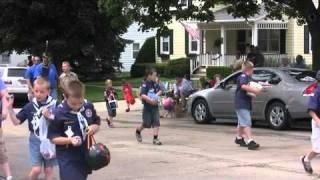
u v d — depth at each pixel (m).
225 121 19.73
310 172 10.20
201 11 20.77
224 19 38.59
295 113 16.02
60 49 33.31
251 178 9.79
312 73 16.62
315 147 10.02
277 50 40.34
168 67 43.19
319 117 10.10
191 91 21.50
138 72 46.06
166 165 11.07
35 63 16.14
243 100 13.24
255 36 38.22
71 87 6.30
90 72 40.56
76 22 33.50
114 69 42.41
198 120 19.02
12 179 9.96
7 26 33.41
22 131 16.70
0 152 9.25
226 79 18.16
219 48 41.44
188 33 42.53
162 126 18.22
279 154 12.27
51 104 8.29
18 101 27.69
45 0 32.34
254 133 15.88
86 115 6.38
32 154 8.37
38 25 33.44
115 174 10.23
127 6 19.48
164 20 20.22
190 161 11.48
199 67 39.28
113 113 18.17
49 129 6.42
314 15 20.36
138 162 11.44
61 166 6.33
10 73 26.47
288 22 39.72
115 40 37.28
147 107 13.95
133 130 17.23
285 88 16.27
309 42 39.41
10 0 31.95
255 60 22.23
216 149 13.04
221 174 10.13
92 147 6.18
